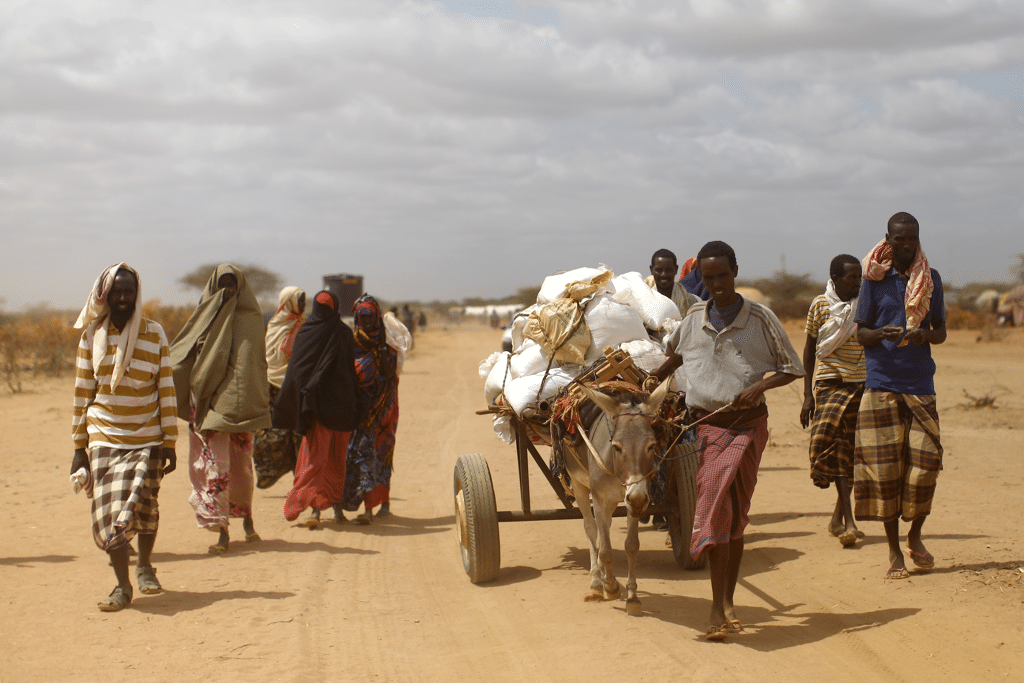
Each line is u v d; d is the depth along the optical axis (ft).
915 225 20.57
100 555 26.17
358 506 31.17
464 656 18.11
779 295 244.22
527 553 26.61
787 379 17.52
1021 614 17.75
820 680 15.80
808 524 27.78
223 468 26.53
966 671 15.71
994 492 30.83
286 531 29.96
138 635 19.24
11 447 48.37
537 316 22.85
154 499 21.85
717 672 16.29
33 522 30.45
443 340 228.02
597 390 18.54
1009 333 159.22
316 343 29.58
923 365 20.98
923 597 19.53
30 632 19.36
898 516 21.18
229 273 27.12
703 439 17.97
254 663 17.53
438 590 22.95
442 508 33.60
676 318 24.25
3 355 96.78
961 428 47.67
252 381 26.71
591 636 18.76
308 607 21.36
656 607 20.68
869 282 21.33
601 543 20.18
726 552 17.84
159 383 21.85
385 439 31.42
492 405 25.46
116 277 21.06
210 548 26.71
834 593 20.76
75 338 101.04
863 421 21.34
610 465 18.95
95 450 21.33
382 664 17.74
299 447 33.06
